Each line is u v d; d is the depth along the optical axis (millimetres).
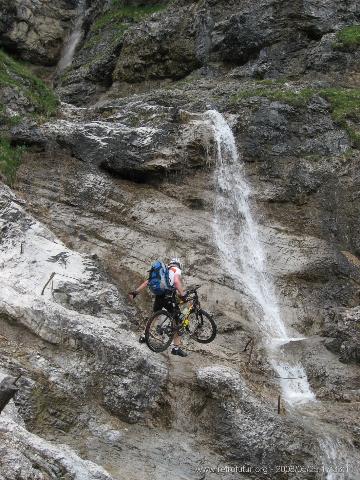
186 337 11156
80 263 11570
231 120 15570
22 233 11727
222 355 11055
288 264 13664
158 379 9594
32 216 12805
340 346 11477
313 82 17703
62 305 10469
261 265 13750
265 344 11758
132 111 16406
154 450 8836
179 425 9383
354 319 11602
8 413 8102
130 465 8484
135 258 13109
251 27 19625
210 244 13727
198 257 13391
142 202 14273
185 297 9992
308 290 13375
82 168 14469
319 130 15602
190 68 20953
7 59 17078
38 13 26125
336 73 18219
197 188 14609
